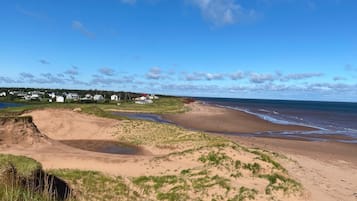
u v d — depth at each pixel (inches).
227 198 537.3
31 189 298.4
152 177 651.5
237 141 1359.5
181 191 568.1
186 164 733.3
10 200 252.1
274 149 1216.8
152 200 540.1
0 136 900.6
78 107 1598.2
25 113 1461.6
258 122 2496.3
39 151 858.8
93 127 1412.4
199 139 1191.6
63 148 937.5
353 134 1898.4
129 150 1129.4
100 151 1096.2
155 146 1152.8
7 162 435.2
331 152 1261.1
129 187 583.8
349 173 866.8
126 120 1505.9
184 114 3051.2
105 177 612.7
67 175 578.9
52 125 1389.0
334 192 647.8
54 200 305.4
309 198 576.7
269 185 601.6
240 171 666.8
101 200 493.7
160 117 2733.8
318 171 834.2
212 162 719.1
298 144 1424.7
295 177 703.7
